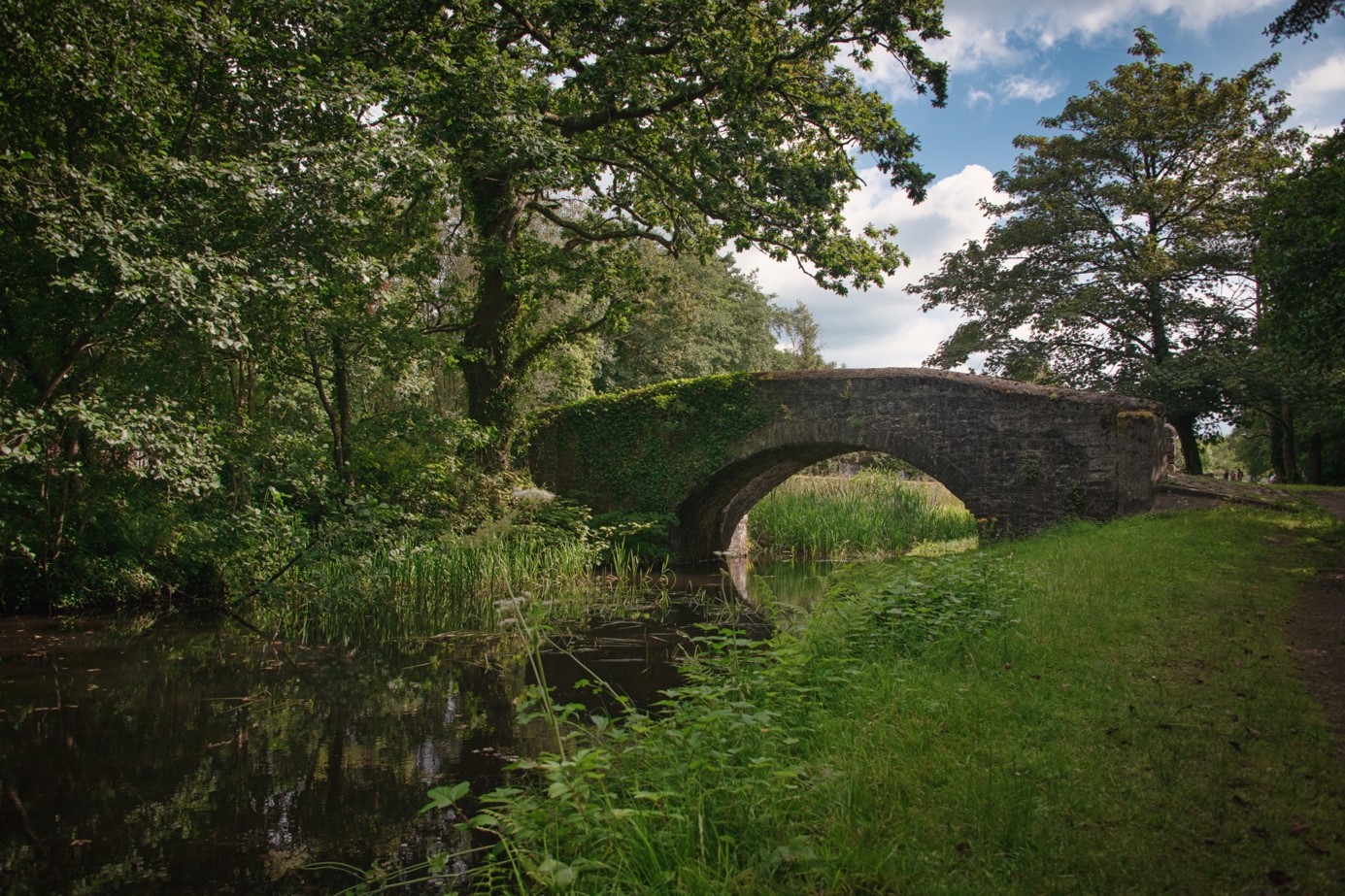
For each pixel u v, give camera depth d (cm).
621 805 396
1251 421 2930
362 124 1141
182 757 600
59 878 423
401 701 752
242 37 1053
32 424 877
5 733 654
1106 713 432
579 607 1324
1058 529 1474
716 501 2144
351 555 1234
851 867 301
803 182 1518
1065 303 2469
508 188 1702
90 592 1202
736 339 4197
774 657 573
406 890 406
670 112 1614
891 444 1769
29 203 852
